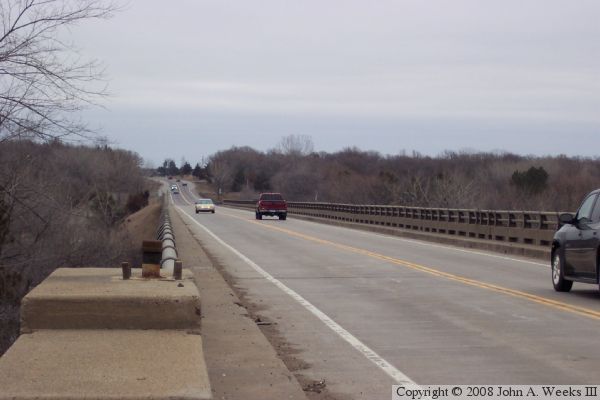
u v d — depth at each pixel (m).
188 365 5.84
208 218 64.12
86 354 6.13
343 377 8.62
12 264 17.58
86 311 6.92
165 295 7.06
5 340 15.15
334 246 30.64
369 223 50.41
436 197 74.00
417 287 16.94
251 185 185.75
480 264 22.70
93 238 24.88
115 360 5.96
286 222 57.28
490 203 69.50
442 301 14.70
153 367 5.78
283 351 10.07
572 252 15.28
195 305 7.01
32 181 18.64
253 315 13.02
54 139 14.45
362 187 98.06
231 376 8.21
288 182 142.50
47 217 19.48
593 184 76.31
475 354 9.79
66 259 21.70
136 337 6.71
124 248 29.45
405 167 125.38
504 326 11.84
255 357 9.10
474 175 97.81
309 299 15.09
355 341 10.73
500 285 17.25
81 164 28.39
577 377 8.54
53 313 6.90
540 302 14.38
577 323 12.06
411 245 31.84
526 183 74.06
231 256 25.55
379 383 8.34
